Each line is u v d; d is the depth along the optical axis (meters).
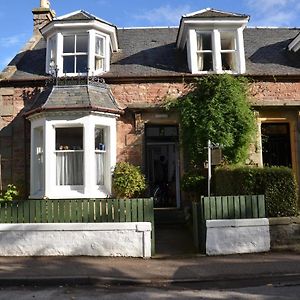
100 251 9.62
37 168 13.28
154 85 14.12
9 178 13.90
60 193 12.50
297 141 14.09
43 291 7.21
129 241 9.60
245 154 13.35
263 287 7.17
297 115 14.16
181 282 7.62
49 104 12.76
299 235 9.75
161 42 16.56
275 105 13.91
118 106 13.80
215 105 13.30
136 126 13.86
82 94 13.02
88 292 7.12
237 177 10.38
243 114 13.27
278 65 14.86
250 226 9.62
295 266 8.30
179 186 14.27
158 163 14.65
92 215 9.91
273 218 9.75
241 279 7.72
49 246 9.70
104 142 13.36
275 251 9.64
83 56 14.52
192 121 13.45
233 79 13.70
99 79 13.85
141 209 9.89
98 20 14.27
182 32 14.83
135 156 13.80
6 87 14.27
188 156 13.69
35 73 14.73
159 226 13.08
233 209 9.80
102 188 12.93
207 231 9.57
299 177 13.97
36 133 13.37
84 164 12.57
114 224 9.66
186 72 14.38
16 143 14.05
